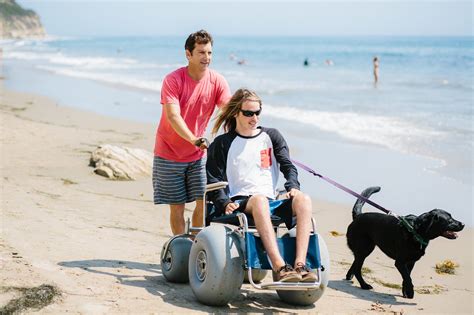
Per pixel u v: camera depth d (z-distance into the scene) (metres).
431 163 11.62
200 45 5.66
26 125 14.76
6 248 5.88
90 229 7.20
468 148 12.82
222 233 4.93
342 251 7.31
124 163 10.52
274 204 5.08
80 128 15.29
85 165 10.97
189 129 5.89
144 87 27.08
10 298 4.65
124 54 69.19
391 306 5.51
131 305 4.79
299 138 14.32
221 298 4.88
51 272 5.33
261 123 16.45
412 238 5.71
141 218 8.07
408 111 18.08
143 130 15.31
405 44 107.69
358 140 13.96
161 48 91.12
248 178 5.23
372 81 28.19
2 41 154.88
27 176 9.86
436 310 5.46
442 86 24.86
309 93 23.41
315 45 111.31
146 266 6.01
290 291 5.20
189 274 5.14
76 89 26.20
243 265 4.88
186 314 4.70
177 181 5.98
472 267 6.78
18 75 34.00
